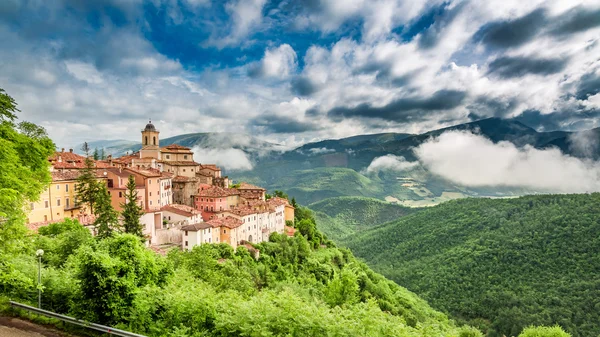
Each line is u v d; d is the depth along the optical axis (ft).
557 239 591.78
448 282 552.41
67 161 298.15
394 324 70.38
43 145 103.35
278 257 291.99
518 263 565.53
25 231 87.04
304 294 205.98
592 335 371.76
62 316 65.05
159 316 66.49
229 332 62.44
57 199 235.20
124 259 68.39
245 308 65.77
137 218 214.07
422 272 606.96
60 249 125.59
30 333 63.05
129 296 65.26
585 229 587.27
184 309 66.85
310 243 389.80
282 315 64.75
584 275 489.67
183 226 247.29
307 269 302.86
